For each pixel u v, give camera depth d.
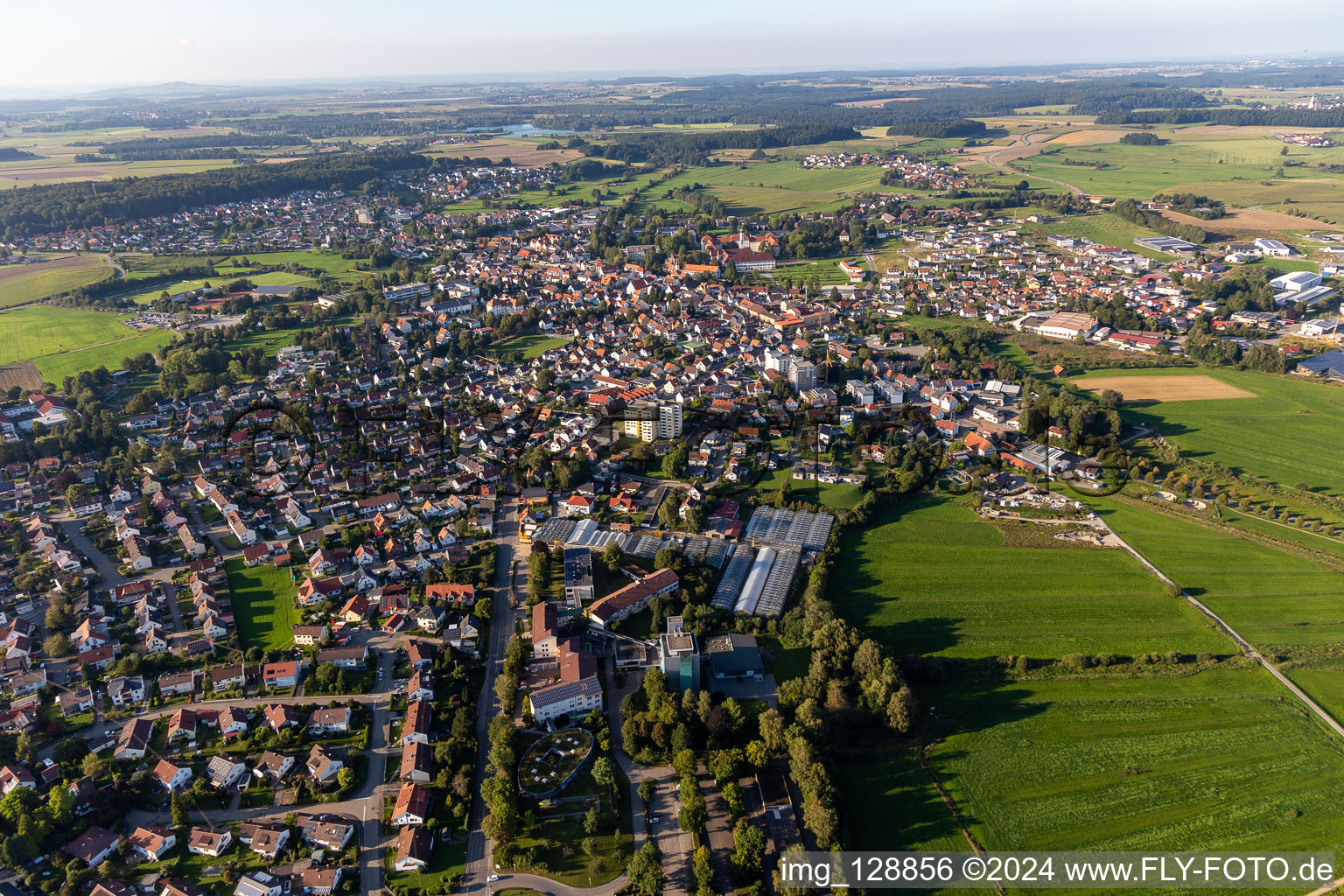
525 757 169.50
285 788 166.25
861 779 165.00
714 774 161.88
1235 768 164.88
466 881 145.75
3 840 149.50
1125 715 180.00
